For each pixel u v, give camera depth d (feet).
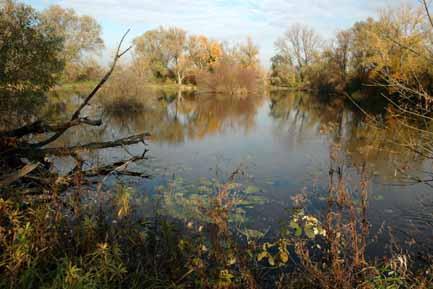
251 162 28.60
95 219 10.25
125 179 21.03
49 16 83.25
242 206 17.61
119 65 67.26
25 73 31.35
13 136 16.16
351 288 7.88
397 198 19.08
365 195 9.59
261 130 48.16
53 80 35.24
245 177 23.62
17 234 7.63
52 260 7.88
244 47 157.99
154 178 22.40
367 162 25.00
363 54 82.99
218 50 152.46
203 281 8.41
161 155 30.83
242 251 9.96
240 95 125.18
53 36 35.14
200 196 18.53
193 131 46.78
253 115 67.05
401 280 8.62
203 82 131.23
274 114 68.74
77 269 6.71
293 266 11.48
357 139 37.68
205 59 152.76
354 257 8.64
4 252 7.29
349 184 19.25
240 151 33.42
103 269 7.28
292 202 18.22
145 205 16.42
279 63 163.32
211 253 9.46
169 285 8.05
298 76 158.92
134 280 7.93
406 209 17.62
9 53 29.94
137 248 9.39
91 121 17.43
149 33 148.05
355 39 93.25
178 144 37.01
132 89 65.98
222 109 78.28
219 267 8.79
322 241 12.71
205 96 118.11
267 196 19.40
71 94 90.84
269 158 30.25
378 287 8.13
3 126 27.50
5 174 11.55
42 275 7.20
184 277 8.73
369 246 13.57
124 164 16.87
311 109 77.66
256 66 156.35
